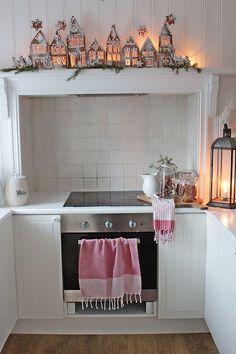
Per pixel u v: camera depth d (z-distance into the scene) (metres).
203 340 2.81
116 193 3.29
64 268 2.80
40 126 3.32
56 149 3.34
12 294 2.73
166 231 2.68
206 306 2.78
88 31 3.00
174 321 2.89
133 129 3.31
